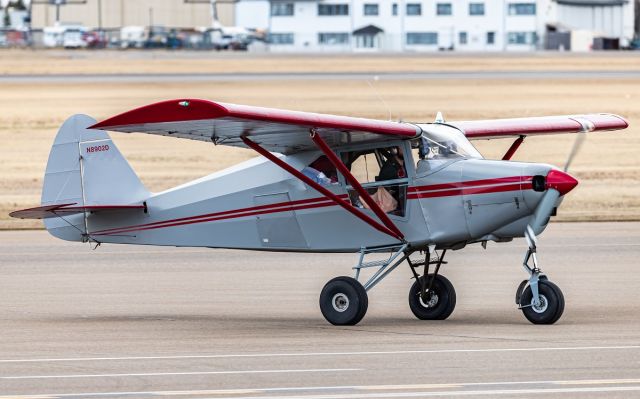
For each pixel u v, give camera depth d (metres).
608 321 38.53
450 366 29.80
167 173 105.88
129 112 34.03
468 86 170.50
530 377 28.14
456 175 38.94
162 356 32.44
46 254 63.16
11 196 94.56
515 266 55.75
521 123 44.66
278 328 38.62
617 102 149.25
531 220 38.03
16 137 128.38
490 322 39.25
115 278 53.69
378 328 38.19
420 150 39.59
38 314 43.16
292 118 35.91
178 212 42.88
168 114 34.00
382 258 60.09
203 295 48.16
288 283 51.56
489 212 38.31
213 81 179.00
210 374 29.30
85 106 149.38
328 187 40.47
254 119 34.88
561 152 116.00
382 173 39.97
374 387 27.16
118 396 26.58
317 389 27.06
